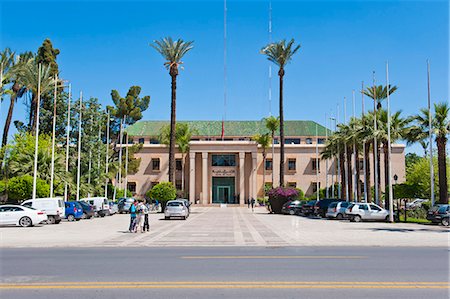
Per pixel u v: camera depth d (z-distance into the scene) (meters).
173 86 52.94
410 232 25.94
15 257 14.24
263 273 10.80
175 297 8.25
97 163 62.25
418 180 56.66
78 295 8.43
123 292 8.66
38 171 43.38
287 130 91.31
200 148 81.25
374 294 8.52
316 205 44.94
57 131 63.62
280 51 52.25
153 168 84.56
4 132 48.91
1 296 8.36
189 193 80.75
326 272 10.96
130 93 82.81
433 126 37.00
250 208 72.56
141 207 26.47
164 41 52.75
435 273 10.88
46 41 59.81
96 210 45.50
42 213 31.34
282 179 54.00
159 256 14.41
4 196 41.91
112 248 17.66
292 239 21.41
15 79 46.56
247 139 90.19
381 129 42.69
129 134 88.62
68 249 17.23
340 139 56.53
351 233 25.16
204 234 24.56
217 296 8.32
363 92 45.72
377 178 43.50
